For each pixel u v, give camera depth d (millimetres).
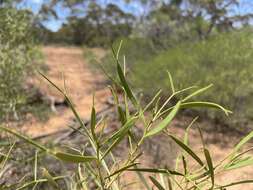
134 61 11352
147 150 5230
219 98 7305
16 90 3680
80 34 26734
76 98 10469
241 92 7398
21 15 4062
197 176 770
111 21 17484
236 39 7676
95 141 672
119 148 4133
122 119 746
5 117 3352
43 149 589
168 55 8328
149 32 13016
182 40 12375
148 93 7621
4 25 3775
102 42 17547
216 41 7918
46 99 7957
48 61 16406
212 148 6266
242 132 7332
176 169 905
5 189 958
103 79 12820
